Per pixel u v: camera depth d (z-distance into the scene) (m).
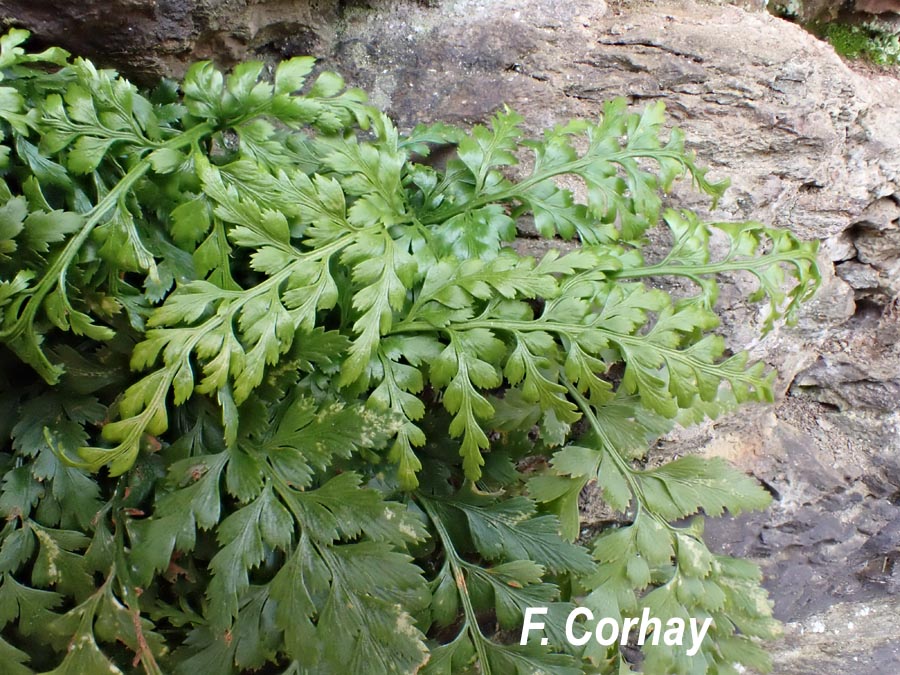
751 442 0.33
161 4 0.24
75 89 0.23
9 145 0.23
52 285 0.21
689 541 0.24
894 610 0.36
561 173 0.25
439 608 0.24
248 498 0.22
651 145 0.25
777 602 0.34
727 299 0.29
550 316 0.23
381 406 0.22
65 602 0.23
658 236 0.29
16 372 0.24
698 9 0.31
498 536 0.24
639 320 0.23
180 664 0.22
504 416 0.25
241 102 0.24
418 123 0.28
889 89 0.31
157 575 0.23
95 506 0.23
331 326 0.24
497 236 0.24
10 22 0.24
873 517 0.34
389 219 0.23
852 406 0.34
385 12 0.29
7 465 0.23
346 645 0.21
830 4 0.35
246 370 0.21
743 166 0.29
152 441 0.23
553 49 0.29
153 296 0.23
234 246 0.23
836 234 0.31
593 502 0.30
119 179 0.23
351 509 0.22
